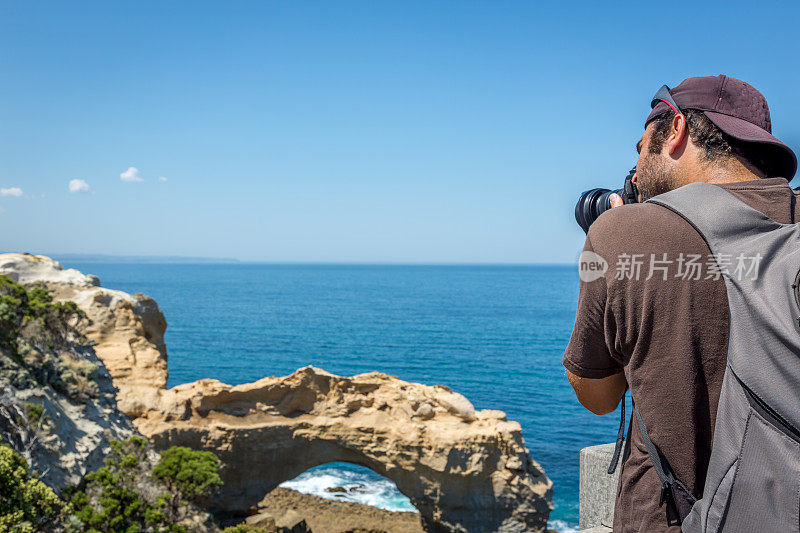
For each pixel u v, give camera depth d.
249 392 40.91
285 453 40.66
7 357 26.45
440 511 38.94
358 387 42.47
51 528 20.42
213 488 28.16
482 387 92.44
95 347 41.66
